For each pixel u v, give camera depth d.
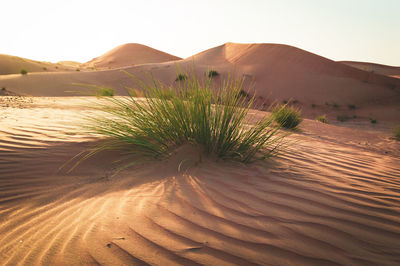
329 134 8.62
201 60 55.47
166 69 40.47
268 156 3.48
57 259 1.48
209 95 3.36
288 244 1.63
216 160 3.23
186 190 2.44
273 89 35.91
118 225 1.83
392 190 2.61
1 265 1.46
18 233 1.83
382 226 1.88
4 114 5.39
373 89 34.53
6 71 42.78
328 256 1.53
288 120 7.85
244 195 2.33
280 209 2.09
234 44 58.88
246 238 1.69
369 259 1.52
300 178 2.81
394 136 10.20
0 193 2.47
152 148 3.33
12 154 3.22
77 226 1.86
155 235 1.71
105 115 5.24
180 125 3.46
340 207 2.15
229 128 3.34
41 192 2.54
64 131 4.15
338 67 39.84
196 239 1.67
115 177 2.90
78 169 3.06
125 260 1.46
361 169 3.36
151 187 2.56
